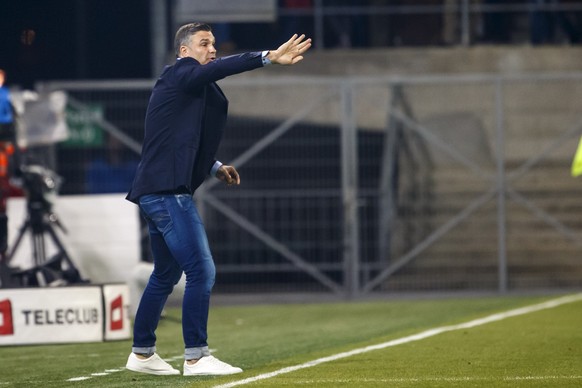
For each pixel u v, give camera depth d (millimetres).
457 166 58188
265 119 57469
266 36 64625
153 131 26344
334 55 61062
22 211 44500
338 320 44719
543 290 55469
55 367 30312
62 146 54438
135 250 46000
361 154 58062
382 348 32812
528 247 58000
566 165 58531
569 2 65000
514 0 64688
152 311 27359
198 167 26859
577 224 58094
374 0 64562
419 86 58969
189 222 26328
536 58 61469
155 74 60500
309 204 55875
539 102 59500
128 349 34156
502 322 40375
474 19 64688
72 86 53750
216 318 46812
